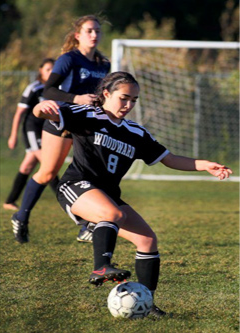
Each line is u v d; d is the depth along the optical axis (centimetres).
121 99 1193
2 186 3641
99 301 1280
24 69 6022
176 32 8775
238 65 5675
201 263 1653
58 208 2802
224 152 5159
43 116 1220
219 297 1318
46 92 1706
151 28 6712
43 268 1584
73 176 1249
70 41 1814
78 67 1762
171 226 2309
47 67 2489
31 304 1259
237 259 1708
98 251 1084
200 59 5769
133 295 1145
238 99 5188
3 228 2219
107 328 1097
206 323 1133
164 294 1338
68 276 1499
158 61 5134
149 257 1223
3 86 5653
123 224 1232
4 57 6091
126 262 1658
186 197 3244
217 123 5181
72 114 1215
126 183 3909
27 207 1717
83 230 1753
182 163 1292
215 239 2036
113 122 1238
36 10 7606
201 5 8744
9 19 8494
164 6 8719
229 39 7400
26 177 2627
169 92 5066
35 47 6981
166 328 1097
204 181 4100
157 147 1291
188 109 5062
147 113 5038
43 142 1583
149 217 2534
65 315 1180
